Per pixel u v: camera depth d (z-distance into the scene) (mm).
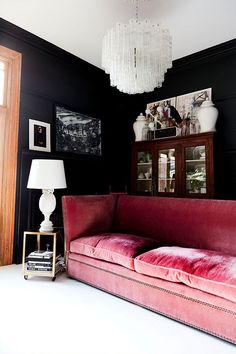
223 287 1443
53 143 3475
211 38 3295
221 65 3535
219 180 3441
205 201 2273
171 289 1711
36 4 2686
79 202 2646
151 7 2721
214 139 3312
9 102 3049
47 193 2738
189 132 3715
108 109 4383
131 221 2736
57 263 2623
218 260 1681
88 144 3992
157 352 1409
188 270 1626
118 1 2648
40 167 2596
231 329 1429
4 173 2975
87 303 1985
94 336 1549
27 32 3150
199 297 1568
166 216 2463
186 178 3529
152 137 4078
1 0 2631
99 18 2920
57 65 3611
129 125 4605
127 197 2914
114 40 2334
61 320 1726
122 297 2027
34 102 3289
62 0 2637
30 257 2461
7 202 2945
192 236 2236
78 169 3809
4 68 3098
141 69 2404
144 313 1840
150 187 3938
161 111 4102
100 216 2771
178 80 3984
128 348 1441
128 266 1968
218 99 3545
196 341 1512
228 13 2797
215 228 2113
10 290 2201
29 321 1703
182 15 2834
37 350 1405
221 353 1406
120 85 2619
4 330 1588
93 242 2311
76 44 3453
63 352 1395
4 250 2918
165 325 1683
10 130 3000
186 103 3854
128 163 4582
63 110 3641
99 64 4027
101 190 4137
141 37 2293
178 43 3416
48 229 2580
